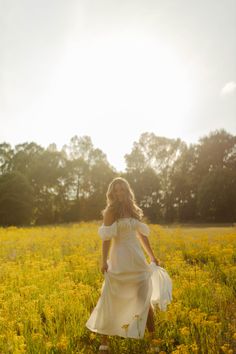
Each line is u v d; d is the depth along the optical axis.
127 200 4.40
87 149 63.12
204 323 3.93
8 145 62.22
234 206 48.47
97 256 8.64
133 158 63.16
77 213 56.97
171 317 4.16
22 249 10.90
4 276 6.91
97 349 4.05
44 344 3.81
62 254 9.92
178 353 3.33
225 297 5.33
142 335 3.90
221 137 54.09
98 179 58.75
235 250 8.98
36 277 6.27
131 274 4.14
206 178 50.16
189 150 57.19
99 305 4.12
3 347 3.65
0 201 47.84
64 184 58.06
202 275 6.18
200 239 10.54
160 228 16.31
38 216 56.16
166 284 4.48
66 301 4.97
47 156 57.88
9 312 4.80
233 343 3.82
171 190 57.84
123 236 4.26
